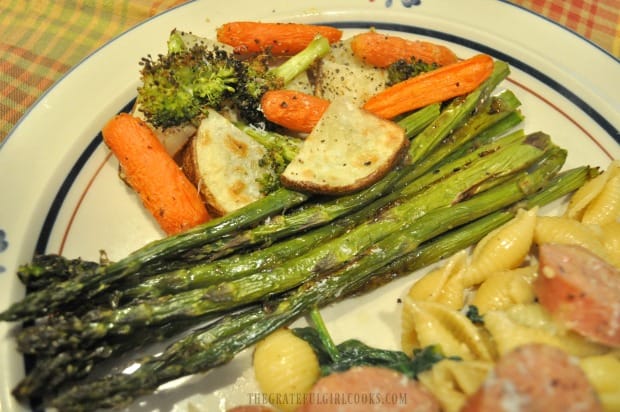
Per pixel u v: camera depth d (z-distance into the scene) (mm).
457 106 261
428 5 297
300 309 226
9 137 258
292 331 230
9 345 218
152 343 224
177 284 222
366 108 261
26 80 295
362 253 234
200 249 229
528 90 280
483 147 260
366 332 236
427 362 212
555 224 239
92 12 318
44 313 208
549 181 256
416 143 255
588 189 250
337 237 240
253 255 232
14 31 312
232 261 230
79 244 250
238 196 243
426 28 295
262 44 278
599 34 302
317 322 227
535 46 285
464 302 239
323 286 229
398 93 260
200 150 246
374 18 298
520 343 205
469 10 295
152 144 244
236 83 254
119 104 274
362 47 273
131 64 282
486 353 212
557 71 278
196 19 294
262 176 248
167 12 293
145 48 286
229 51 274
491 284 229
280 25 279
